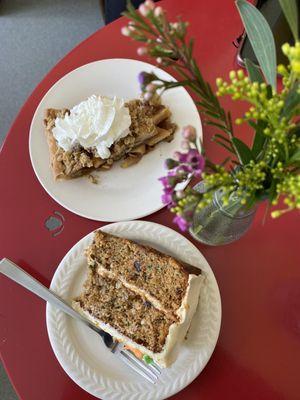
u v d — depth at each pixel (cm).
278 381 32
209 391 32
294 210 37
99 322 34
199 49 44
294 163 22
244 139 40
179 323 32
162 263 34
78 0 85
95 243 35
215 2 46
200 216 31
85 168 40
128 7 20
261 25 25
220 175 21
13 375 33
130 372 32
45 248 37
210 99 21
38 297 35
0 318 35
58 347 32
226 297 35
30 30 82
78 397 33
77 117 39
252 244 36
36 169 39
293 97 20
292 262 36
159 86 21
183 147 20
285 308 35
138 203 38
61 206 39
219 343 34
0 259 37
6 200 39
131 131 40
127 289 35
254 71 26
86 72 43
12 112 76
